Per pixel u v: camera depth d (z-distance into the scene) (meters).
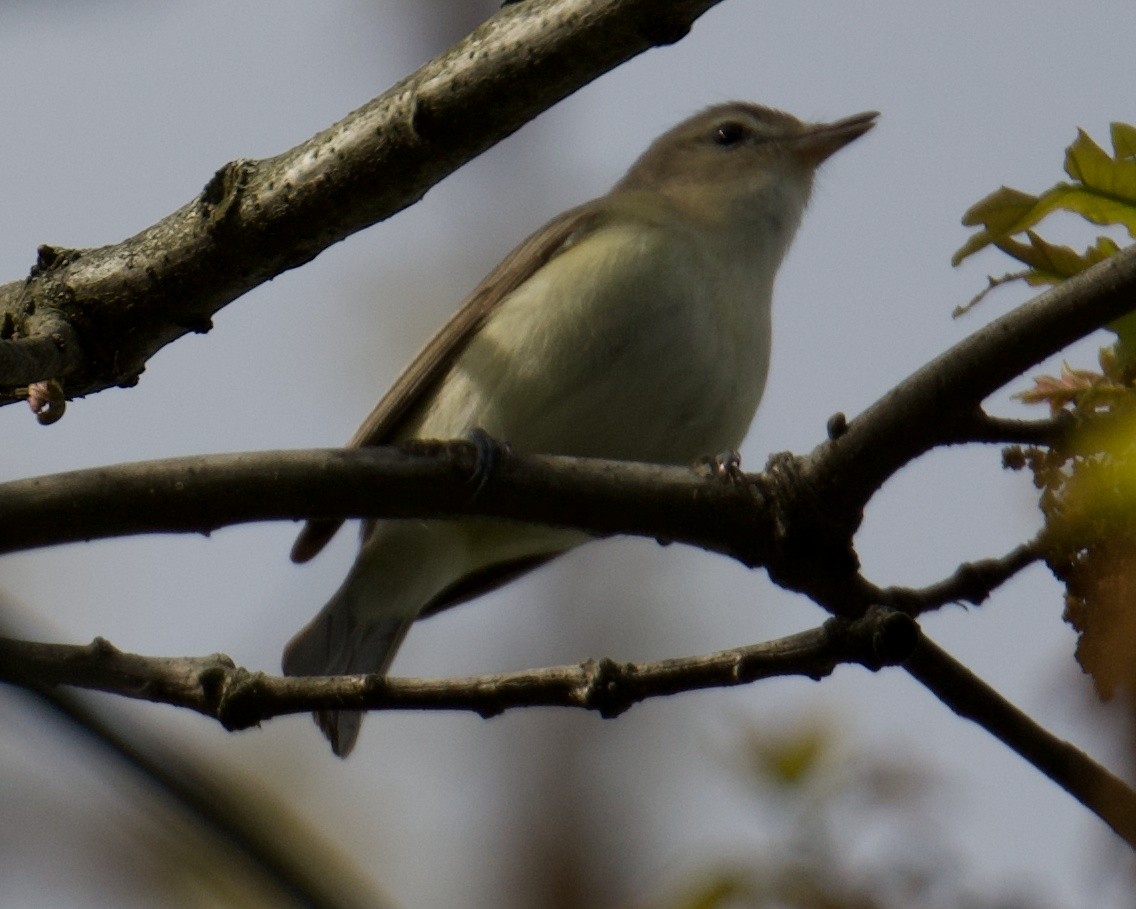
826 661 6.12
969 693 6.36
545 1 6.34
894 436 6.44
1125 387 5.77
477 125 6.51
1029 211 6.14
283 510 6.69
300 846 4.36
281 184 6.98
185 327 7.55
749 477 6.88
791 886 7.05
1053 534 5.41
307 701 6.11
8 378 7.21
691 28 6.13
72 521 6.39
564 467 6.98
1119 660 5.24
